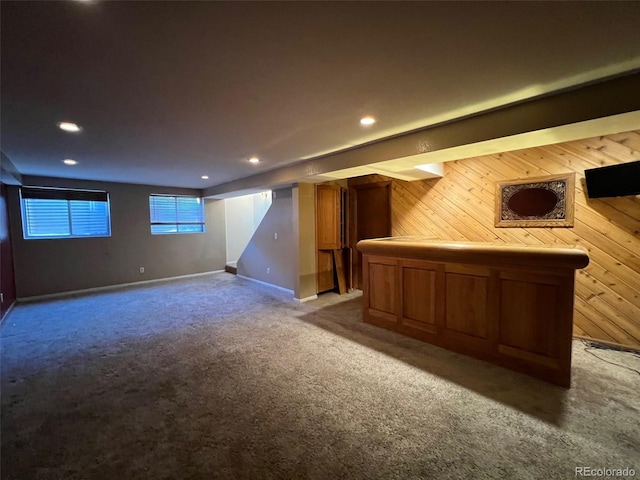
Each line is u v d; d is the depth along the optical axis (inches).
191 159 152.9
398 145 115.8
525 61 62.9
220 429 73.6
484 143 95.0
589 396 85.4
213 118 93.9
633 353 111.4
